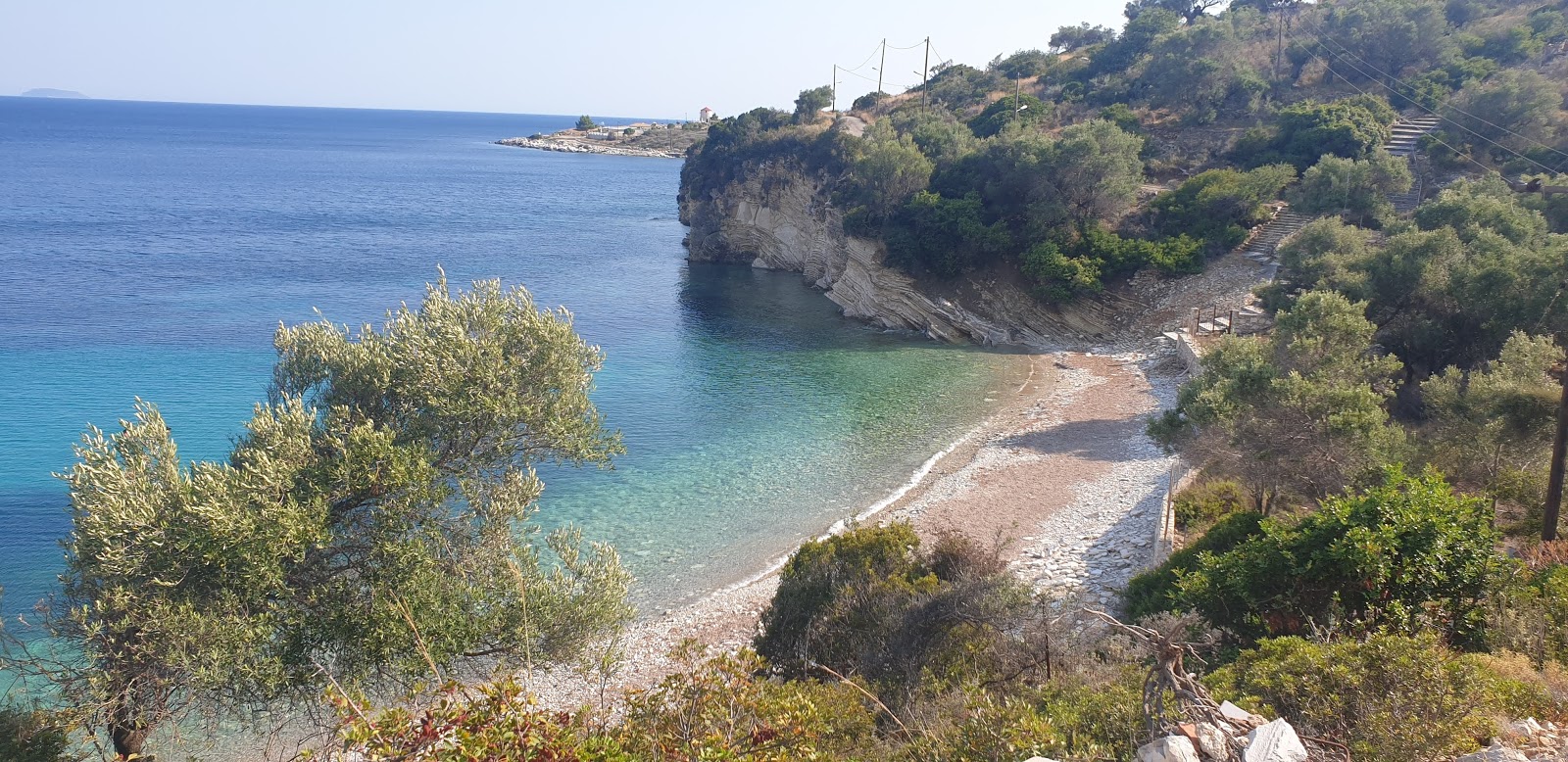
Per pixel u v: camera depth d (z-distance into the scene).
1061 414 40.56
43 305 58.62
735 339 58.06
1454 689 8.54
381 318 59.00
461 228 109.88
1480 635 11.29
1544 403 20.73
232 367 45.59
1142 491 29.80
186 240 90.19
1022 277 58.38
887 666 15.16
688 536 28.83
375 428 16.70
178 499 13.70
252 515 13.80
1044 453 35.31
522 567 16.61
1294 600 12.66
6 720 13.11
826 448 36.97
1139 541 24.77
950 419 40.72
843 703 12.27
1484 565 11.77
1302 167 60.56
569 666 17.06
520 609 15.79
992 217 61.84
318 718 15.05
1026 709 10.08
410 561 15.13
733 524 29.69
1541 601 11.59
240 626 13.45
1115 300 55.09
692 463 35.09
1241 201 55.72
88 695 13.59
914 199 64.25
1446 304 33.41
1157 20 96.19
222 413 38.53
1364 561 11.83
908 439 38.03
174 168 174.00
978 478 32.94
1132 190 58.22
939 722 11.57
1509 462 20.89
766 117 103.50
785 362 51.66
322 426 16.62
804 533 28.98
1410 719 8.04
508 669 15.83
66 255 78.12
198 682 13.50
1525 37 72.31
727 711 8.45
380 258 84.94
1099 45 114.38
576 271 83.88
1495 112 58.41
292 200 130.88
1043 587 22.23
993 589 16.44
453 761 6.55
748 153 93.12
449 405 16.33
